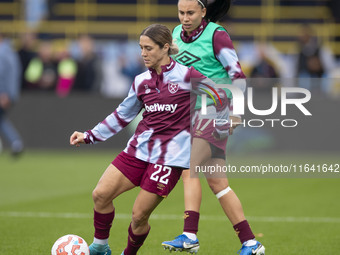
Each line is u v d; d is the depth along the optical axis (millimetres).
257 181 41219
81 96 55719
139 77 17844
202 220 28156
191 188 19484
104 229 18625
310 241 23844
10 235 24453
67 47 71000
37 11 74562
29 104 56188
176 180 17859
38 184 39156
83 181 40281
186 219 19328
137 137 17906
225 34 19391
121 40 72312
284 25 73062
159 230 25750
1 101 49750
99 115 55594
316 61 56719
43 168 46219
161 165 17516
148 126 17750
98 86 59000
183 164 17594
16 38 73000
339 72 68250
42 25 73750
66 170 45156
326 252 21984
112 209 18453
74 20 74188
